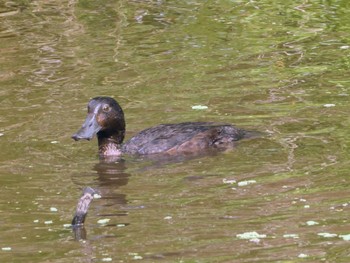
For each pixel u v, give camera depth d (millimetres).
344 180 12789
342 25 21281
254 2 23562
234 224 11453
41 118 16156
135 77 18250
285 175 13141
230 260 10391
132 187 13109
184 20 22328
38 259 10633
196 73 18344
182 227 11453
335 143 14359
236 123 15570
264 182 12922
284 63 18828
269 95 16906
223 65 18859
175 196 12609
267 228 11266
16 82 18234
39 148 14836
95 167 14109
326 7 22672
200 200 12383
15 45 20734
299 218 11531
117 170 13945
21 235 11398
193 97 16984
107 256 10656
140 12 23125
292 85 17438
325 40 20281
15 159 14352
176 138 14891
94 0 24328
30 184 13273
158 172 13773
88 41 20875
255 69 18484
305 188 12578
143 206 12289
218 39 20719
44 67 19125
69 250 10875
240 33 21094
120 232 11398
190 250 10719
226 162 13953
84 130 14891
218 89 17391
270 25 21594
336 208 11789
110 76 18375
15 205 12445
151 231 11367
